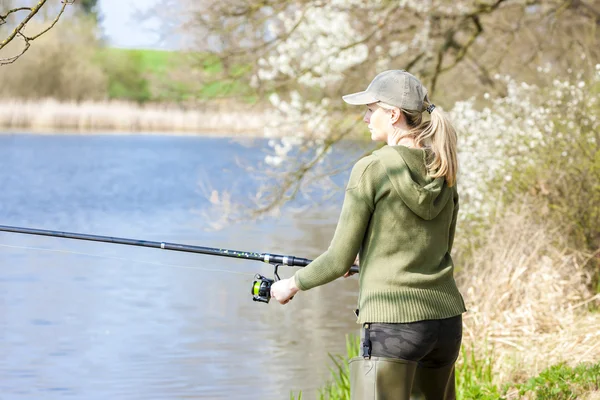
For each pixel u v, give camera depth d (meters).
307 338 8.77
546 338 6.52
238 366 7.80
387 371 3.42
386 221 3.45
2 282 11.59
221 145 39.06
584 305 7.56
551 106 9.03
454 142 3.54
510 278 7.39
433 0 11.58
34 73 45.91
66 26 45.56
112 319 9.61
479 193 8.88
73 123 45.78
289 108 11.20
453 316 3.51
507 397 5.26
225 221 12.02
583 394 4.86
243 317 9.69
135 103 45.59
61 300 10.52
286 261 3.94
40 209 20.56
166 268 12.70
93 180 26.48
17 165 30.25
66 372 7.62
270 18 11.27
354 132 11.40
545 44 14.04
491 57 14.27
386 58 11.55
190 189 24.19
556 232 8.37
